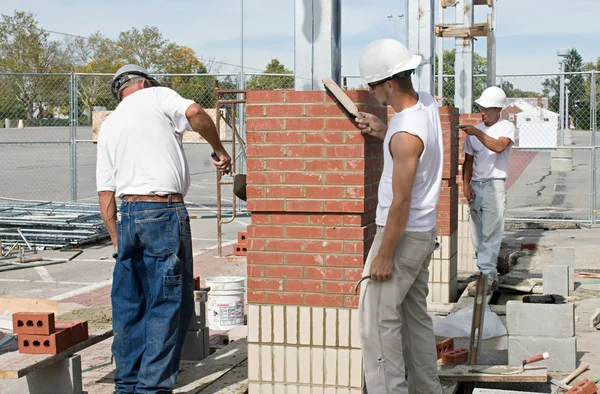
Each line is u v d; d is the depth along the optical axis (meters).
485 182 7.97
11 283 9.31
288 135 4.52
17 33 38.53
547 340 5.44
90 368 5.75
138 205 4.53
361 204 4.44
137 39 43.97
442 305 7.54
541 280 8.64
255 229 4.62
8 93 25.33
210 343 6.39
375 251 4.13
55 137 39.12
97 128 15.89
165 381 4.54
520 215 16.03
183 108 4.56
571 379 5.24
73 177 15.96
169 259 4.52
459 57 10.51
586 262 10.46
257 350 4.67
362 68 4.08
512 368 5.17
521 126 16.09
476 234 8.23
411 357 4.43
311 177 4.50
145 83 4.87
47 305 6.13
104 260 11.10
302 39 4.67
